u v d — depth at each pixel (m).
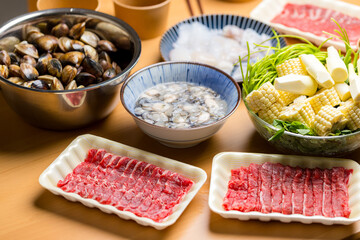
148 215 0.72
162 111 0.84
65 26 0.92
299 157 0.79
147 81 0.89
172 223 0.71
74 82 0.84
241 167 0.79
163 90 0.89
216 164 0.79
